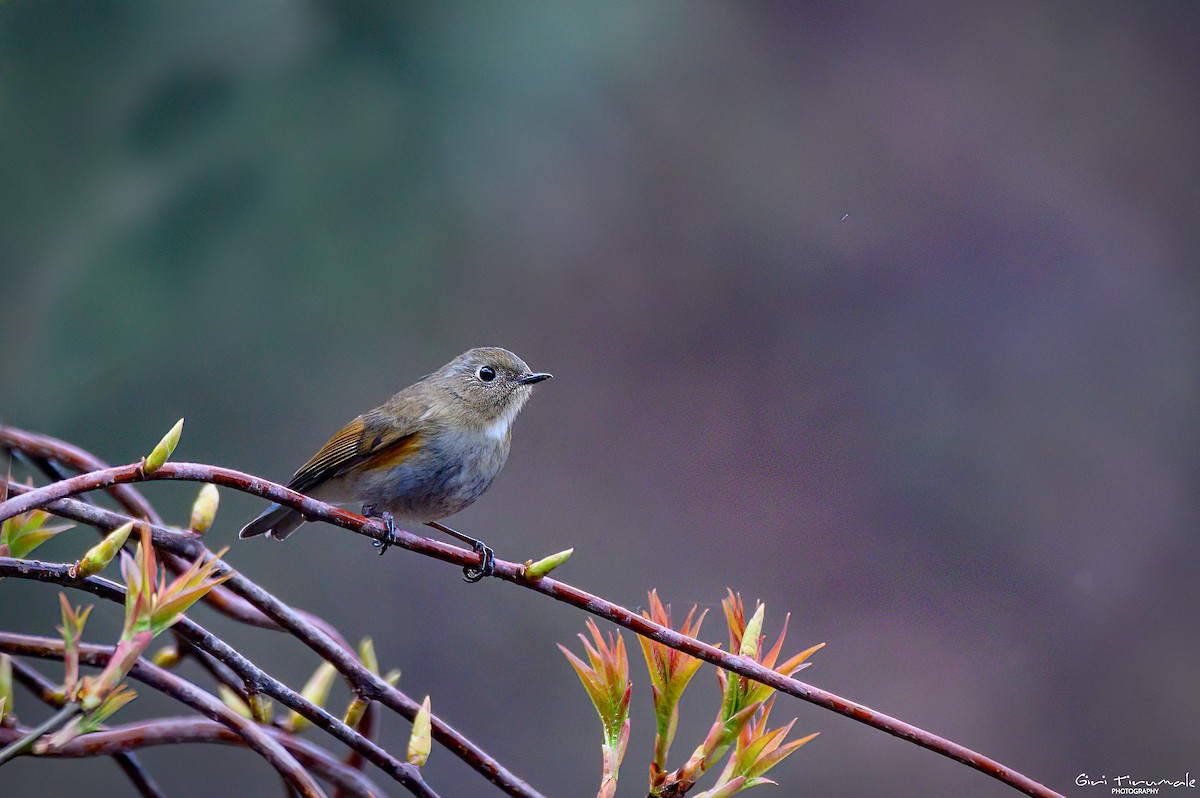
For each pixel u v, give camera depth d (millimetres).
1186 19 8195
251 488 6672
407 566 7121
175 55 6871
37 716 6922
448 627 7117
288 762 6676
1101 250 7562
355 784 6715
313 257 7027
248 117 6949
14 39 6727
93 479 6270
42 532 6688
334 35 7027
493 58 7117
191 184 6902
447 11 7094
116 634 6953
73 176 6730
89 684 5754
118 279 6777
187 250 6922
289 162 6988
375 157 7047
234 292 6984
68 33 6738
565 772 7090
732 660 6672
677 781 6672
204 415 7039
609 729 6672
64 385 6711
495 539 7191
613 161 7215
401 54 7070
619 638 6676
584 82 7184
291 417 7066
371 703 6723
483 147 7113
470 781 7070
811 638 7168
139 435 7012
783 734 6672
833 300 7410
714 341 7270
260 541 7090
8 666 6688
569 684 7117
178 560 6707
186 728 6699
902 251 7387
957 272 7531
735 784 6672
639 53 7227
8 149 6715
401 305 7094
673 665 6676
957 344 7297
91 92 6746
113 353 6762
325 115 7012
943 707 7133
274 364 7051
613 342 7250
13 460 6707
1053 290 7531
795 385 7262
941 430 7254
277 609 6680
